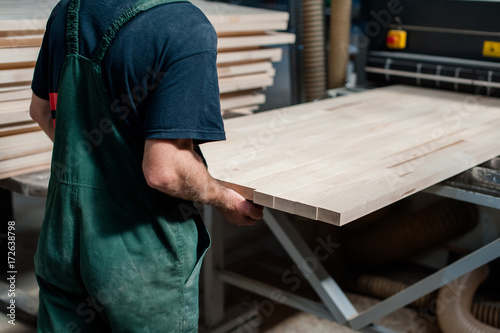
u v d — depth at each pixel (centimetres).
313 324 293
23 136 234
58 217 155
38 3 262
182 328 167
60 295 165
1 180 237
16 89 228
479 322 261
